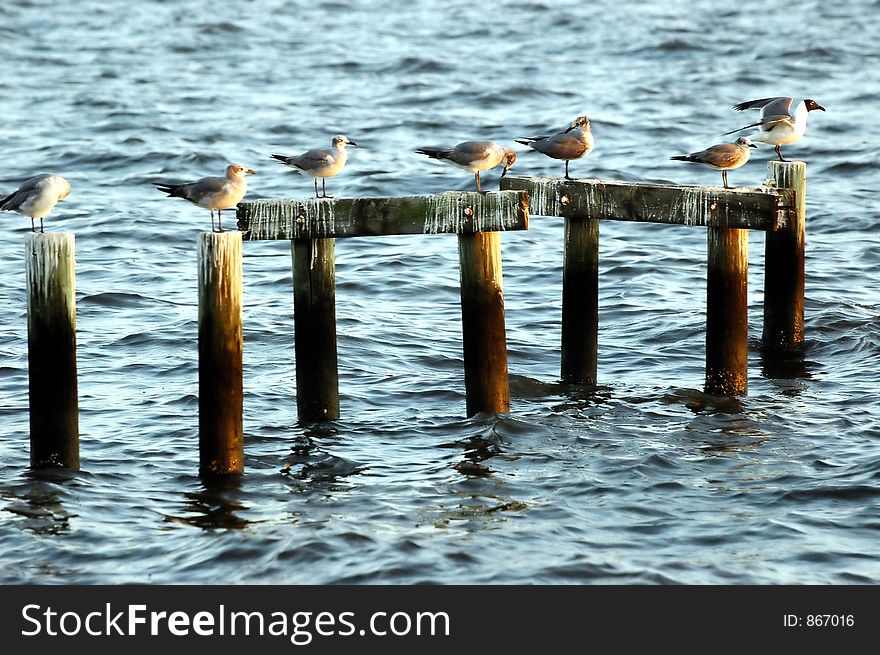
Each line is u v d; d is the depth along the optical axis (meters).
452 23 59.47
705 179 35.69
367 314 24.56
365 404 19.64
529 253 29.47
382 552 14.30
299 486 16.34
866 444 17.67
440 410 19.36
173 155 37.53
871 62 50.97
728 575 13.85
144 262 28.31
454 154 17.58
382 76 49.16
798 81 47.97
